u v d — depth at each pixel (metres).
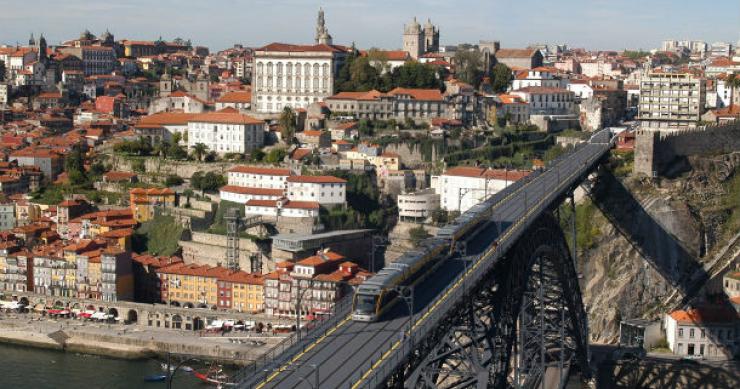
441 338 119.50
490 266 136.25
